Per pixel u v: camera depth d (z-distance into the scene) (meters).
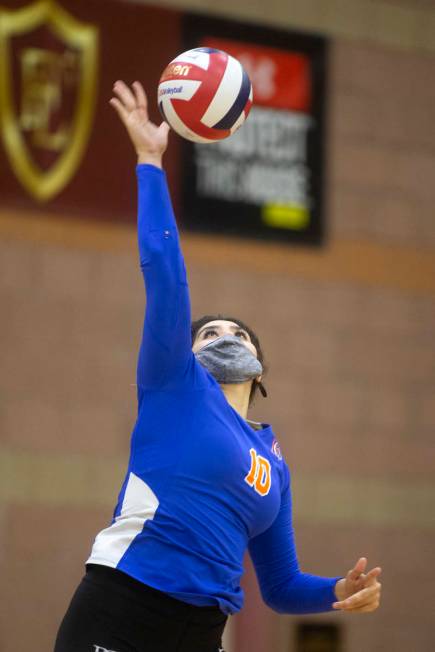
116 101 6.17
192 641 5.73
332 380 20.69
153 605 5.62
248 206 20.59
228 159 20.52
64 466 18.73
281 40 21.11
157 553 5.68
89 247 19.36
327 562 20.16
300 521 20.05
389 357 21.22
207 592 5.70
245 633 18.81
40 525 18.45
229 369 6.16
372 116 21.75
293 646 19.16
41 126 19.20
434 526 21.06
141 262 5.85
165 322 5.73
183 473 5.75
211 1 20.55
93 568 5.76
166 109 6.49
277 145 20.91
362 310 21.16
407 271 21.66
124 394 19.28
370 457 20.77
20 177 19.05
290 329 20.55
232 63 6.54
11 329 18.73
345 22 21.69
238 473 5.84
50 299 19.03
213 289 20.11
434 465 21.23
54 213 19.22
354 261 21.23
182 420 5.81
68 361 19.02
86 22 19.59
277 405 20.19
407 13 22.23
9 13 19.06
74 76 19.45
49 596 18.38
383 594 20.38
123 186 19.70
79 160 19.42
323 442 20.42
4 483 18.33
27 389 18.69
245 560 18.95
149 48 19.95
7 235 18.89
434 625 20.67
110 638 5.59
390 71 22.00
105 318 19.33
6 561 18.20
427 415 21.33
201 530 5.73
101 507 18.88
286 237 20.80
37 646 18.20
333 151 21.38
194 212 20.16
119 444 19.14
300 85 21.22
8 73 19.02
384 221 21.64
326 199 21.20
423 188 22.02
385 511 20.72
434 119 22.27
